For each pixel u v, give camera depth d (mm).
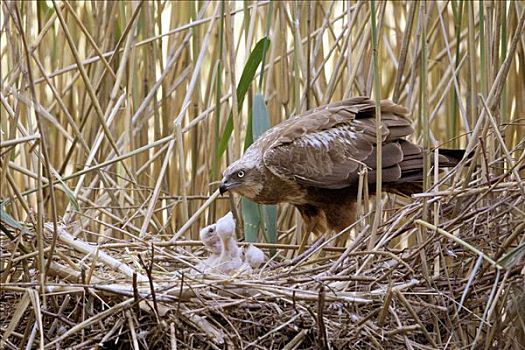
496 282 8070
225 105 12211
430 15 12109
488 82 10570
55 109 12992
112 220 11656
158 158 12289
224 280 8461
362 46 11633
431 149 10617
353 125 11195
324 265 9773
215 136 11156
